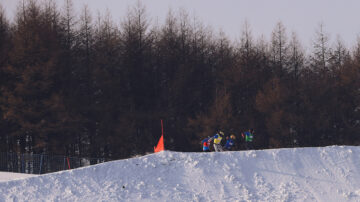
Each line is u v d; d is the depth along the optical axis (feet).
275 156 315.58
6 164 412.77
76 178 305.73
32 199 287.69
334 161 310.04
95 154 619.26
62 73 609.83
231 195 279.69
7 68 540.93
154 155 325.42
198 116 611.88
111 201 278.67
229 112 601.21
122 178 303.48
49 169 401.49
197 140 602.03
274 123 602.03
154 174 305.94
